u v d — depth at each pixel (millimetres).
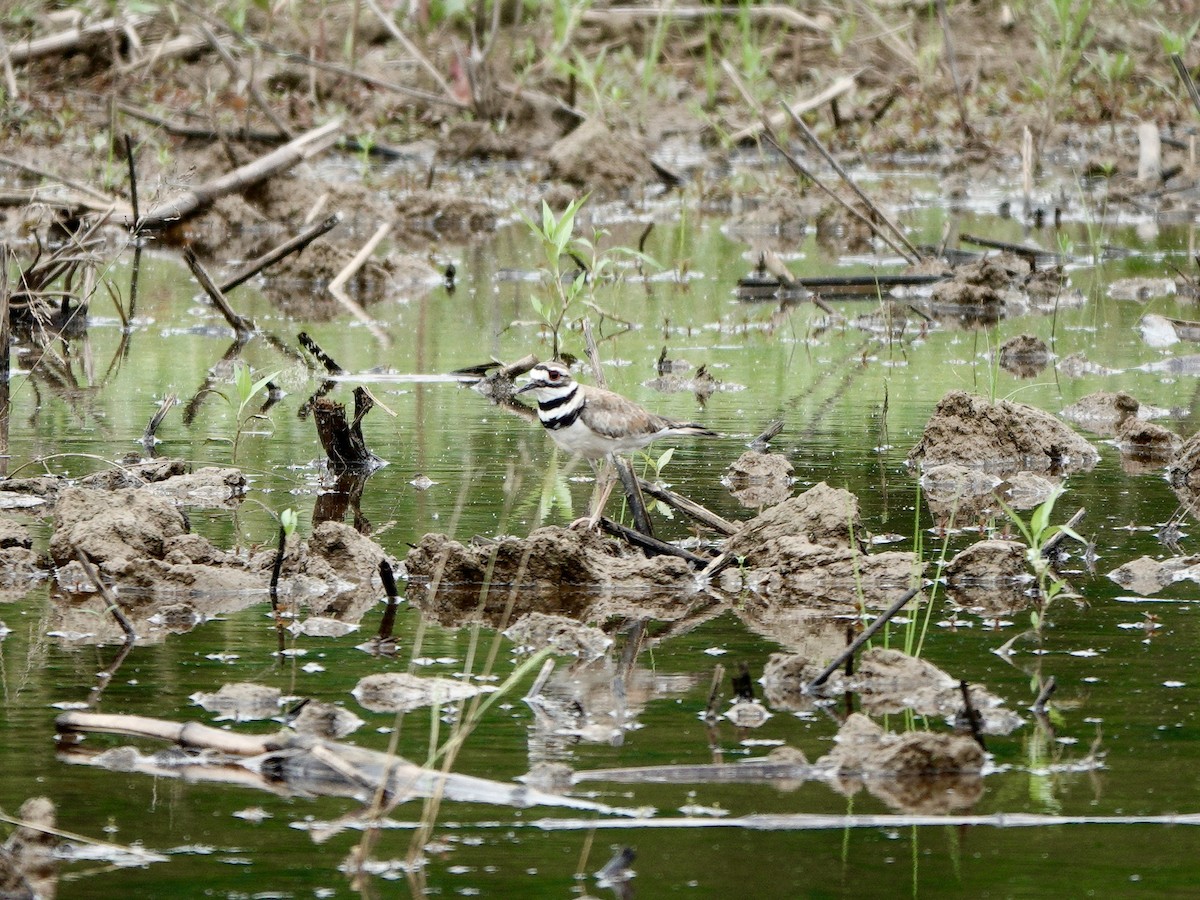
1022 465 13453
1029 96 31969
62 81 30797
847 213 25516
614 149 28984
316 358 17078
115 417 15086
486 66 31188
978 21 36031
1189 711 8242
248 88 27875
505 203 27969
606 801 7285
